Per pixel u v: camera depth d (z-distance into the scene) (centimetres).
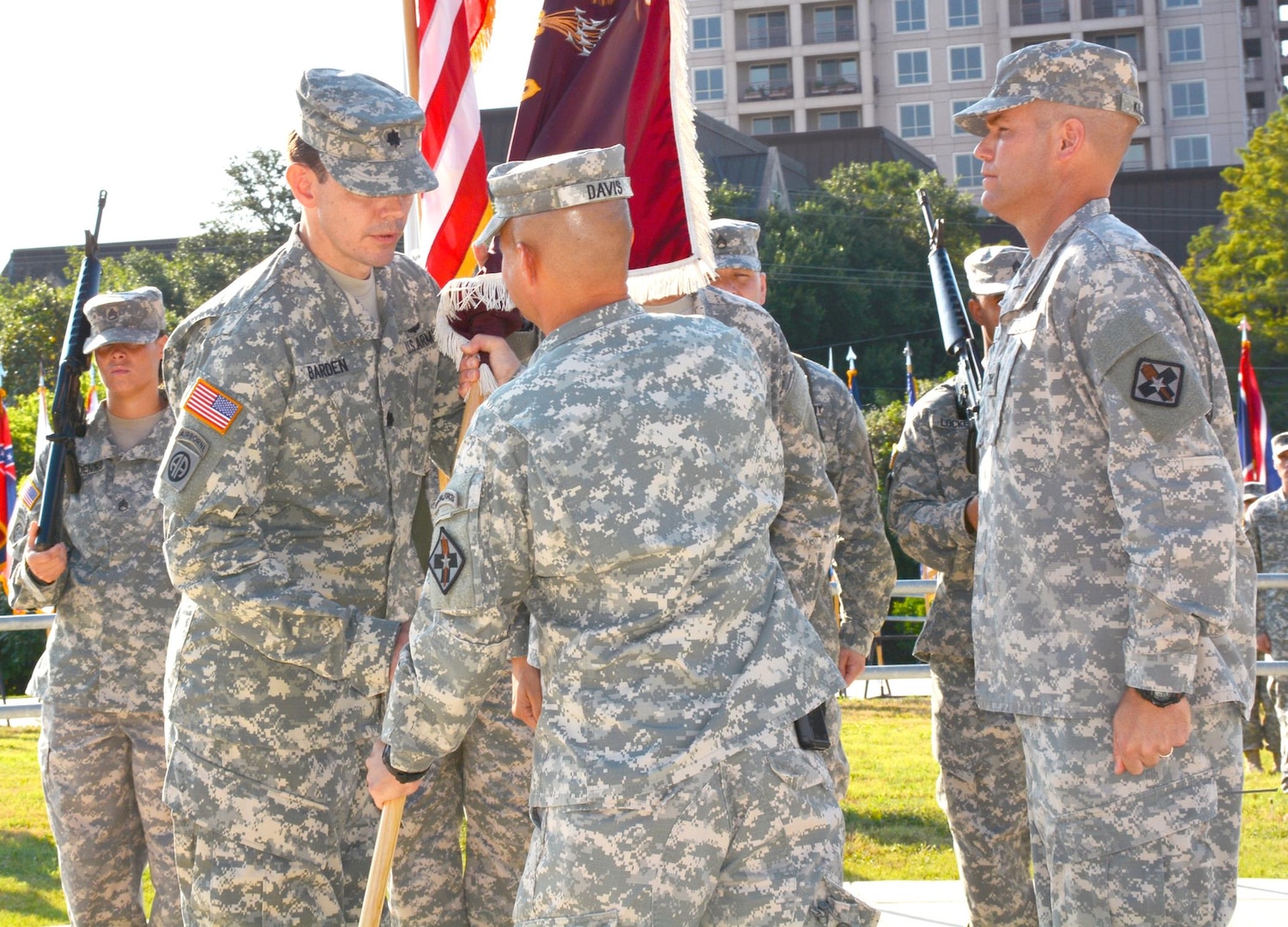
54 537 472
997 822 461
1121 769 305
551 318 283
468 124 440
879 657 1466
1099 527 314
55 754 470
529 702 338
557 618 271
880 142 6303
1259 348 4747
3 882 636
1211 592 293
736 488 271
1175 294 314
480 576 269
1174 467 296
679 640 262
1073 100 333
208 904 348
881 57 7656
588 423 265
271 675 348
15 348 4009
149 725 471
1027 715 322
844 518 462
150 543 477
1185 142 7500
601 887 254
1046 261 330
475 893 414
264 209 4862
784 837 262
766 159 5397
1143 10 7481
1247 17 8950
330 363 355
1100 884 308
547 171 277
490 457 269
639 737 258
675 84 409
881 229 4947
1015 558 323
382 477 365
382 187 342
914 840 709
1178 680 295
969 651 459
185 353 361
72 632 475
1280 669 640
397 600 369
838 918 259
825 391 459
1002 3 7538
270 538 353
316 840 353
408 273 384
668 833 254
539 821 271
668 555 262
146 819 468
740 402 276
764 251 4781
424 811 414
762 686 264
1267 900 520
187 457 338
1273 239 4753
